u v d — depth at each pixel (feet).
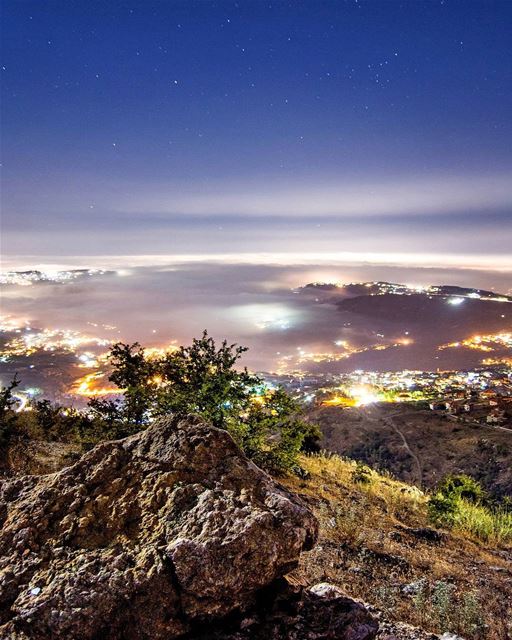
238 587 9.71
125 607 9.22
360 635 10.58
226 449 12.53
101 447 12.82
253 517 10.31
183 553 9.70
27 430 35.53
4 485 12.34
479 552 30.91
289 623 10.37
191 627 9.50
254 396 33.04
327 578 20.08
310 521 11.01
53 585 9.36
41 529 10.71
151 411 30.63
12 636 8.76
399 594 20.53
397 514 37.24
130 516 11.01
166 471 11.82
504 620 19.58
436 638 13.74
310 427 57.98
